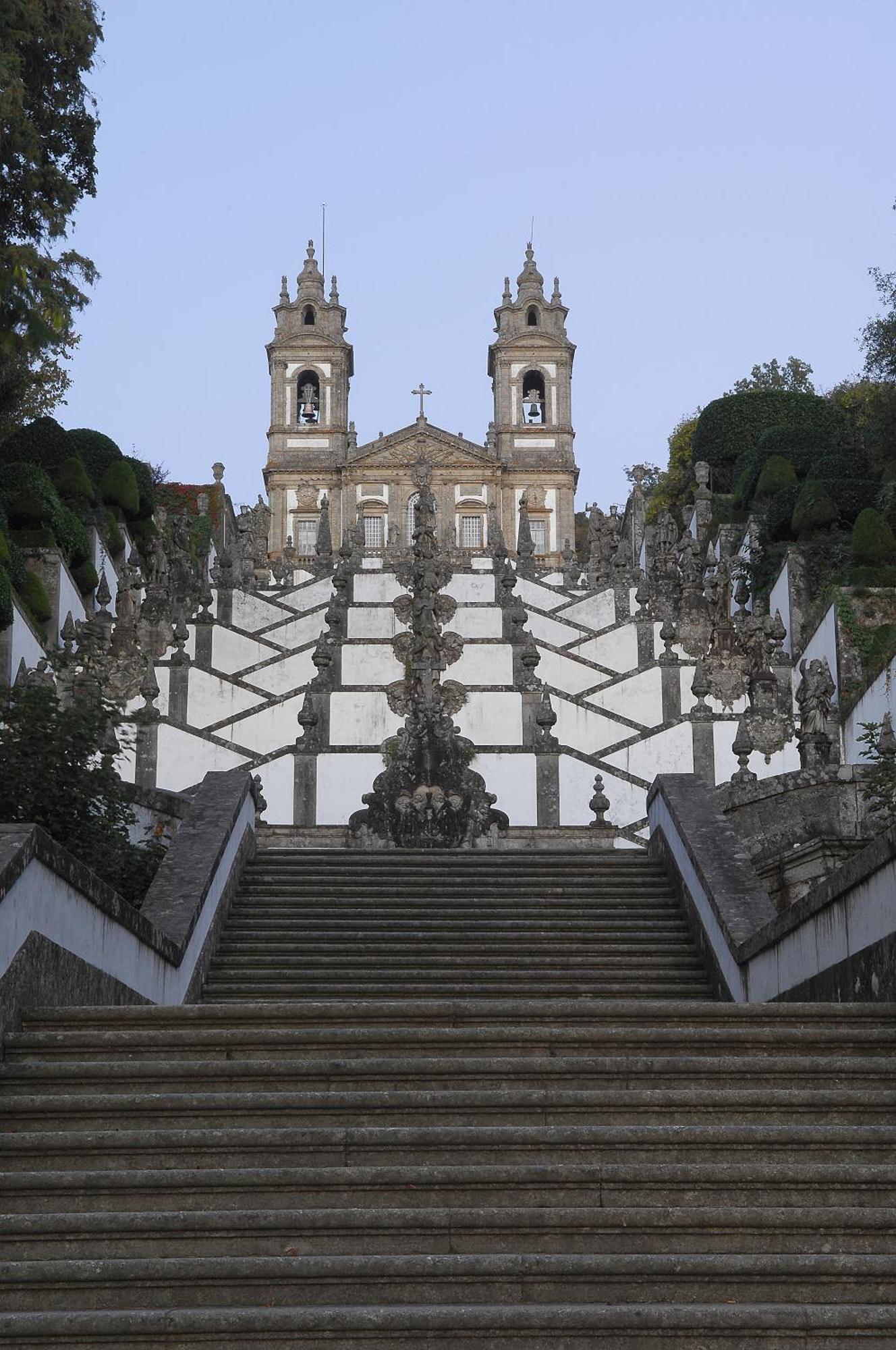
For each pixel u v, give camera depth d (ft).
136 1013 31.45
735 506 147.43
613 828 75.36
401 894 50.01
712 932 43.04
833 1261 22.91
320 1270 22.90
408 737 75.51
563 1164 25.70
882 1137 26.32
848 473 131.34
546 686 101.71
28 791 42.16
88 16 92.63
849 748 103.76
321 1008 32.45
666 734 97.66
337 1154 26.25
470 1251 24.00
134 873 46.06
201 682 108.47
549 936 46.01
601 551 172.45
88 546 117.39
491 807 75.25
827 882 35.22
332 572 140.15
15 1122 27.35
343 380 282.56
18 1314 21.89
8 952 29.22
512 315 284.61
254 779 59.52
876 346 126.11
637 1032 30.96
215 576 138.00
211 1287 22.86
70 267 81.97
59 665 47.98
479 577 126.82
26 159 86.43
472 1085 28.84
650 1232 24.07
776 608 123.44
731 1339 21.65
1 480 112.57
